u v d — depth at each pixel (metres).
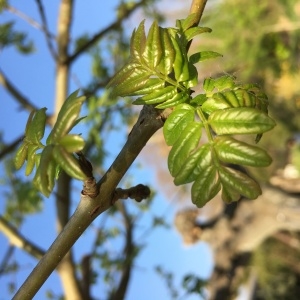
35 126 0.16
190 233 0.90
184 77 0.16
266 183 0.95
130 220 0.74
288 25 1.14
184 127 0.15
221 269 0.93
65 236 0.17
